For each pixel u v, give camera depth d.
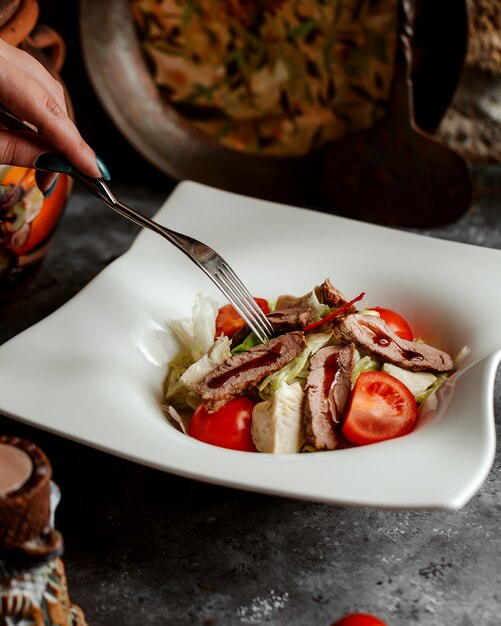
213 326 0.64
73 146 0.61
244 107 0.92
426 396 0.61
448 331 0.66
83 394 0.57
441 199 0.83
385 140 0.84
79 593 0.53
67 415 0.56
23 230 0.68
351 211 0.88
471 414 0.54
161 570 0.54
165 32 0.90
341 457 0.53
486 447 0.52
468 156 0.91
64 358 0.60
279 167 0.92
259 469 0.52
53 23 0.96
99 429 0.55
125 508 0.58
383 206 0.86
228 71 0.91
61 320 0.62
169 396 0.62
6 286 0.71
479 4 0.86
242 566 0.54
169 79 0.91
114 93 0.89
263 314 0.63
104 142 1.00
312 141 0.92
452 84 0.84
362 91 0.90
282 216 0.72
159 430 0.56
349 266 0.70
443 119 0.85
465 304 0.66
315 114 0.91
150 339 0.64
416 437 0.54
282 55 0.90
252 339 0.64
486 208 0.91
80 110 0.99
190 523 0.57
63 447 0.63
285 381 0.61
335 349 0.62
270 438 0.58
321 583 0.53
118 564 0.55
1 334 0.74
